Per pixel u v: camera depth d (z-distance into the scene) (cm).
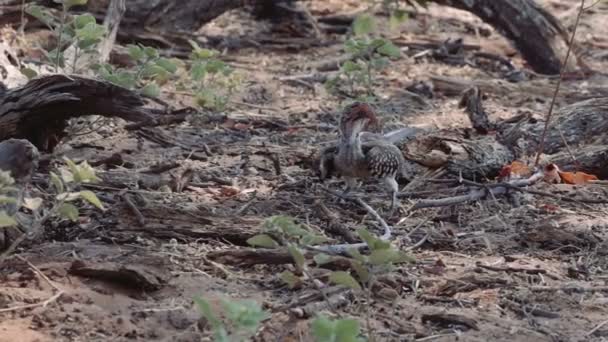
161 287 905
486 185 1234
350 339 674
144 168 1289
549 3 2566
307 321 844
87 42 1288
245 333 806
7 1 1788
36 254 955
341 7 2461
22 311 830
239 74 1752
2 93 1170
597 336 868
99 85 1157
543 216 1187
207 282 924
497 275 991
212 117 1582
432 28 2347
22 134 1184
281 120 1616
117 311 852
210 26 2238
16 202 877
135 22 1973
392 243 1062
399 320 869
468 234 1111
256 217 1104
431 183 1279
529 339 853
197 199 1190
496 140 1466
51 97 1153
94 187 1172
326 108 1712
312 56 2083
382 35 2234
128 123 1477
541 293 954
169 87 1750
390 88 1869
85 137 1425
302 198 1205
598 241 1103
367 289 847
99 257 958
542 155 1434
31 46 1762
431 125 1630
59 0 1288
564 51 2062
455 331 858
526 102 1827
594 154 1385
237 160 1389
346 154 1151
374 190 1255
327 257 831
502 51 2233
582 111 1505
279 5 2248
